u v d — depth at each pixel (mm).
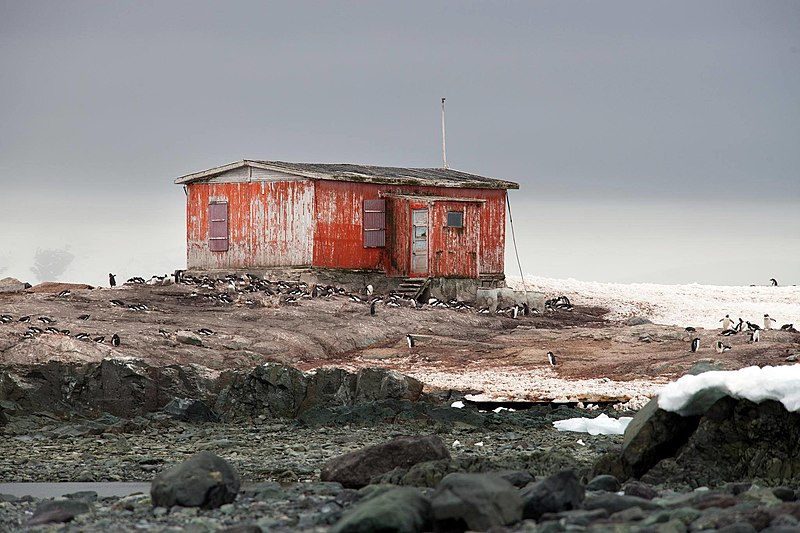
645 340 190875
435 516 58000
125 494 85188
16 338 161875
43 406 140375
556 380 161625
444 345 189125
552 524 55969
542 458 91750
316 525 61781
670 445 81625
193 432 128875
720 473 79312
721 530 52281
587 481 80750
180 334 175250
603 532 53781
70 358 154375
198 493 70000
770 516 55219
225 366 165500
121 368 144000
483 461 81812
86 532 62000
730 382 79938
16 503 75812
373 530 56000
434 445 83688
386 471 82688
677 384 81562
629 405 140625
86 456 109312
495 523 57938
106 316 190375
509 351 184250
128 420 136125
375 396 142000
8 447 116000
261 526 61469
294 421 135000
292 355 175500
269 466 98688
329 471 83125
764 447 79188
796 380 78312
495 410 142125
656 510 61062
